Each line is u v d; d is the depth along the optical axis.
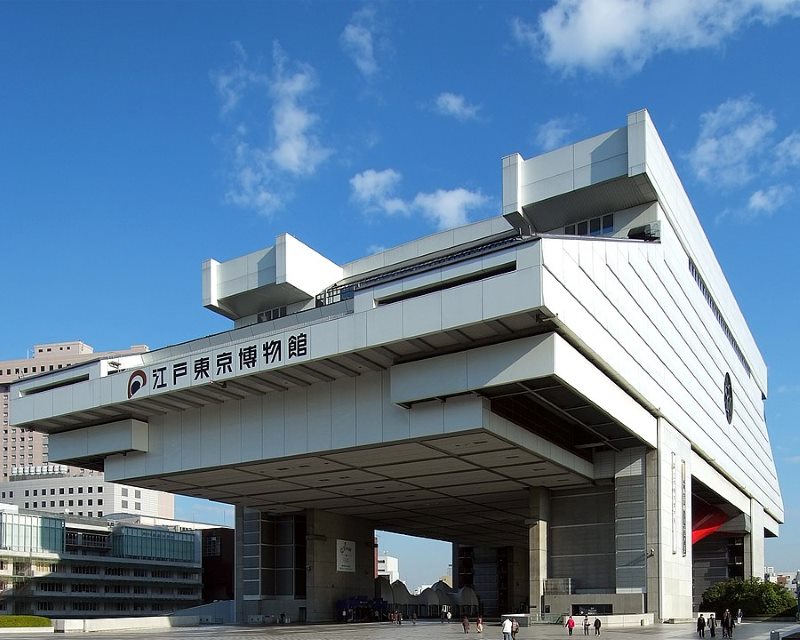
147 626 63.25
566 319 43.34
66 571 102.25
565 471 55.75
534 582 58.91
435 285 45.31
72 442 62.25
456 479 60.00
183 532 121.44
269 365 49.03
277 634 49.97
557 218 59.94
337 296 69.88
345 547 77.06
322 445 51.28
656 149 57.16
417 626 59.91
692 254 70.12
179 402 55.91
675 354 63.00
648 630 47.34
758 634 44.00
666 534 56.12
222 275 73.31
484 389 45.41
